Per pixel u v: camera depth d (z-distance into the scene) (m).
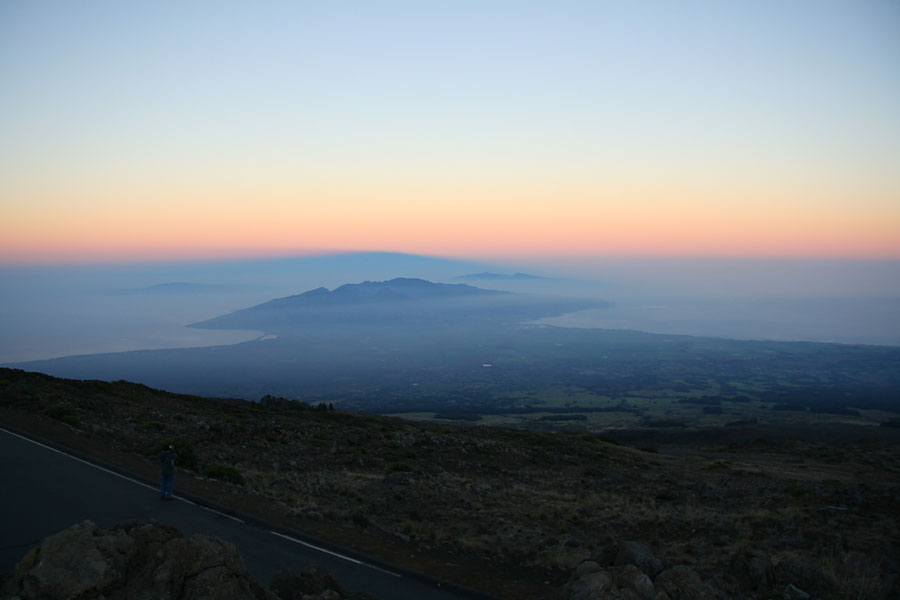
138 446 21.12
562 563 12.37
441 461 27.81
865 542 12.22
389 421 46.69
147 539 7.25
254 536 12.47
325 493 18.02
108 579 6.50
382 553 12.33
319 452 26.83
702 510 17.95
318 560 11.47
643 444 49.62
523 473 27.00
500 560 12.72
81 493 14.43
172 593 6.67
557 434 49.97
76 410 26.83
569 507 18.22
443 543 13.59
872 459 38.62
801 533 13.43
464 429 45.41
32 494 13.99
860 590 9.49
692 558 11.88
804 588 9.84
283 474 20.77
